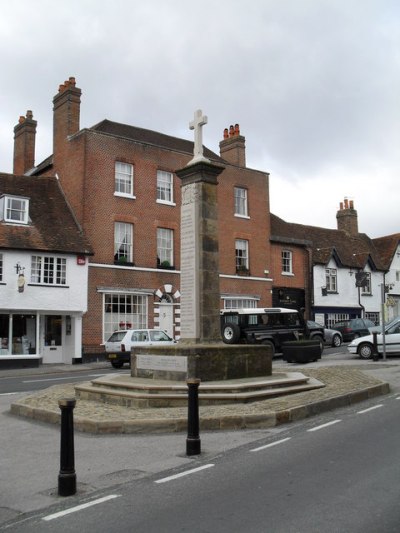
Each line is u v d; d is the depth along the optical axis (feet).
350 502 18.26
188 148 110.42
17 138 110.32
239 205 110.52
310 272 121.90
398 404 38.01
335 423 31.91
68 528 17.16
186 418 31.04
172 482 21.49
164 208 97.91
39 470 24.20
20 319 81.35
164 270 95.91
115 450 26.91
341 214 150.30
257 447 26.66
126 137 94.27
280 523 16.69
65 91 94.43
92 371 74.79
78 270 84.58
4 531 17.16
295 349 74.54
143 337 77.51
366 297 137.80
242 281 107.45
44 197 90.07
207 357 40.55
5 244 77.97
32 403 39.22
